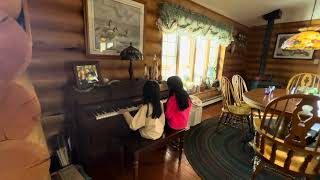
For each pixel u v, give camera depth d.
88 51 1.89
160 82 2.38
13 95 0.53
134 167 1.51
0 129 0.53
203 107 3.99
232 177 1.77
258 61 5.03
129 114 1.64
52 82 1.72
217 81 4.20
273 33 4.65
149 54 2.60
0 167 0.55
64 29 1.72
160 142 1.64
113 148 1.85
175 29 2.71
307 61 4.22
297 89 2.37
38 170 0.61
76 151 1.80
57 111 1.79
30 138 0.58
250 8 3.69
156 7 2.53
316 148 1.16
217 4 3.35
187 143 2.40
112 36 2.06
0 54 0.49
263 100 1.94
